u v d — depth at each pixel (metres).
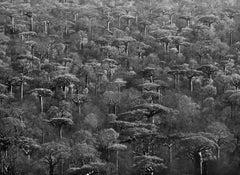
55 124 94.00
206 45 136.88
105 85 116.75
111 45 144.25
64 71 118.31
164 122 99.62
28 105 105.44
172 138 85.69
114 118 100.00
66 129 99.06
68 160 83.62
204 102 105.75
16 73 116.12
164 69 126.06
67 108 101.25
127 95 110.62
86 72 118.69
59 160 82.69
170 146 87.00
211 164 86.19
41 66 122.06
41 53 134.50
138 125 91.81
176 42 142.00
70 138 92.88
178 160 88.69
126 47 141.50
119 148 83.31
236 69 122.94
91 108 106.38
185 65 120.00
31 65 122.25
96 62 128.50
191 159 85.25
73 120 102.06
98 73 120.00
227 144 89.38
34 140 88.00
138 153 87.50
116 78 123.00
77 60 129.62
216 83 115.75
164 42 143.88
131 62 133.12
